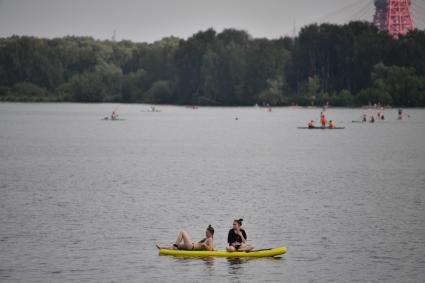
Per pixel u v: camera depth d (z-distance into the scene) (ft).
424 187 576.20
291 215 449.89
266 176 650.84
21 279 311.88
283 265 336.29
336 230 406.00
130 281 310.86
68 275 318.24
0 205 482.28
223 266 334.65
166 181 611.06
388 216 447.01
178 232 400.47
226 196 525.34
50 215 447.01
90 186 578.25
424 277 316.60
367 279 314.35
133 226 415.03
